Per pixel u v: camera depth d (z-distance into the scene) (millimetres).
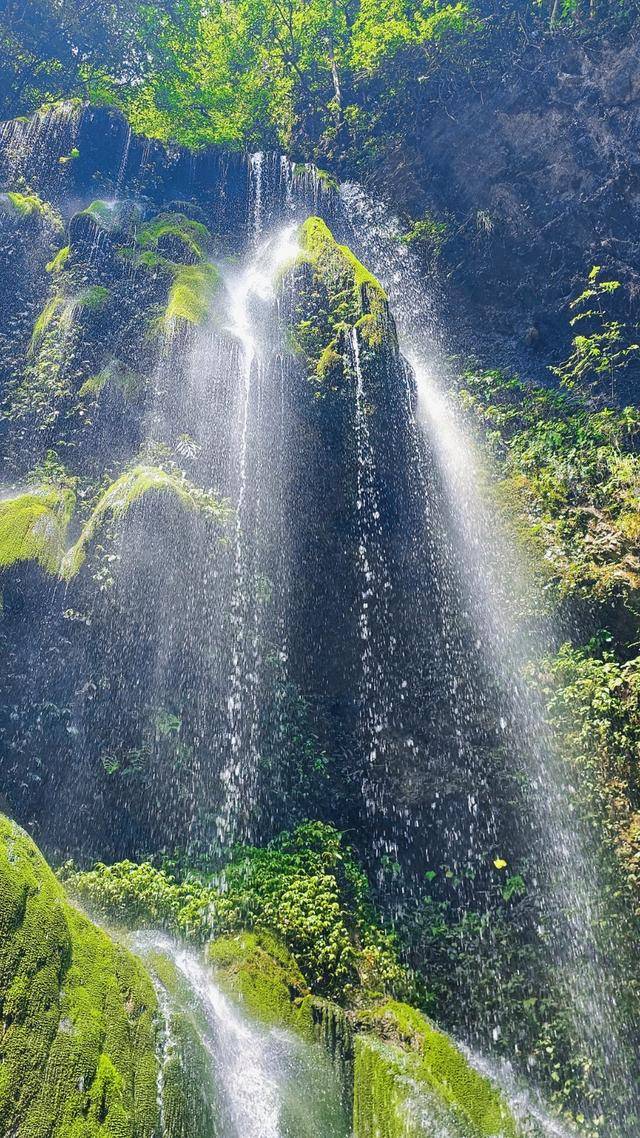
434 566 9930
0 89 15984
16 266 11406
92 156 14352
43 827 6883
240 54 17391
